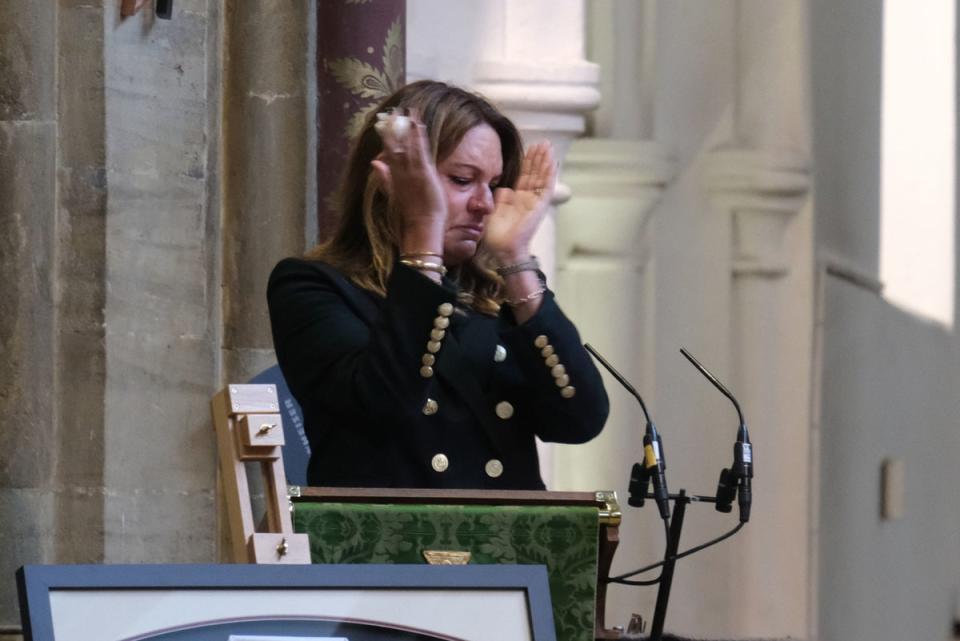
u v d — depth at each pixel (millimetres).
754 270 21844
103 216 14070
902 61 25578
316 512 9297
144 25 14281
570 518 9484
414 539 9352
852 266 23828
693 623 21531
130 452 14219
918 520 26188
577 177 20531
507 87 18531
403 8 15844
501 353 10469
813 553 22391
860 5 24188
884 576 25047
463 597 7734
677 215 21484
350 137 15586
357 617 7574
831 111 23109
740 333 21891
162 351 14352
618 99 20859
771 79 21953
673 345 21406
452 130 10523
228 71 15406
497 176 10727
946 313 26906
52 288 14039
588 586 9453
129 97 14211
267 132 15383
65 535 14102
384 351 9766
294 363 10266
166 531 14344
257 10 15391
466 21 18672
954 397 27438
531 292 10586
